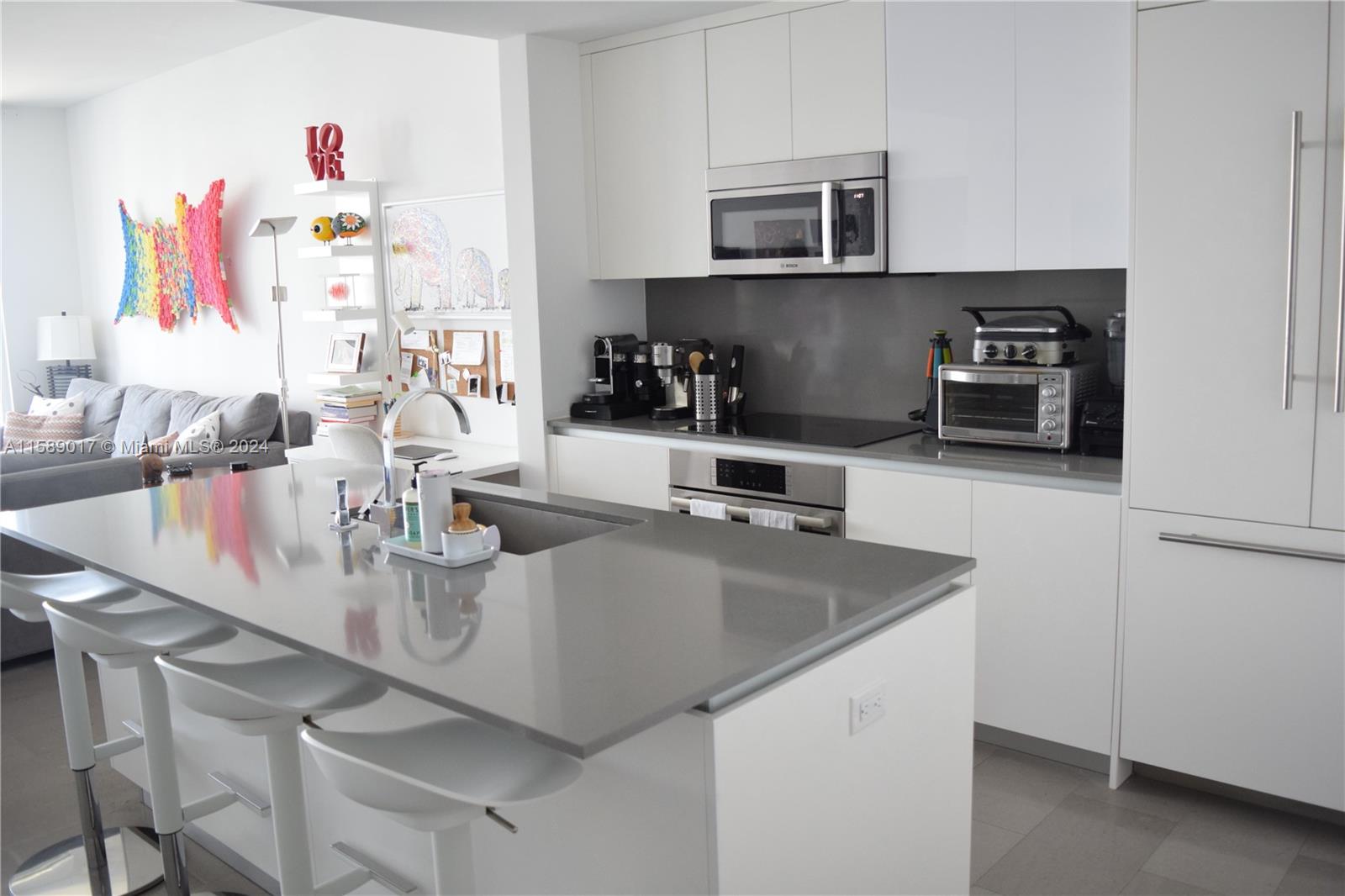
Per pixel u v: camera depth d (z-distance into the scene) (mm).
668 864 1724
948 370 3520
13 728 3887
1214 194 2715
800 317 4293
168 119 7047
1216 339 2754
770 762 1745
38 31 5707
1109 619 3043
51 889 2828
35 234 8148
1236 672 2836
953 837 2289
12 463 6324
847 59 3629
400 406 2781
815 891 1874
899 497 3436
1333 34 2496
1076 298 3561
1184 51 2713
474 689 1650
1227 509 2791
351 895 2434
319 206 5879
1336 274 2555
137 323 7828
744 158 3949
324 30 5652
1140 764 3199
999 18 3270
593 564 2375
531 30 4148
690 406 4406
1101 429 3232
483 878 2092
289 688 2143
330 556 2539
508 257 4523
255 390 6715
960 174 3422
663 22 4051
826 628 1875
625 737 1499
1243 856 2742
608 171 4398
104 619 2555
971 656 2311
